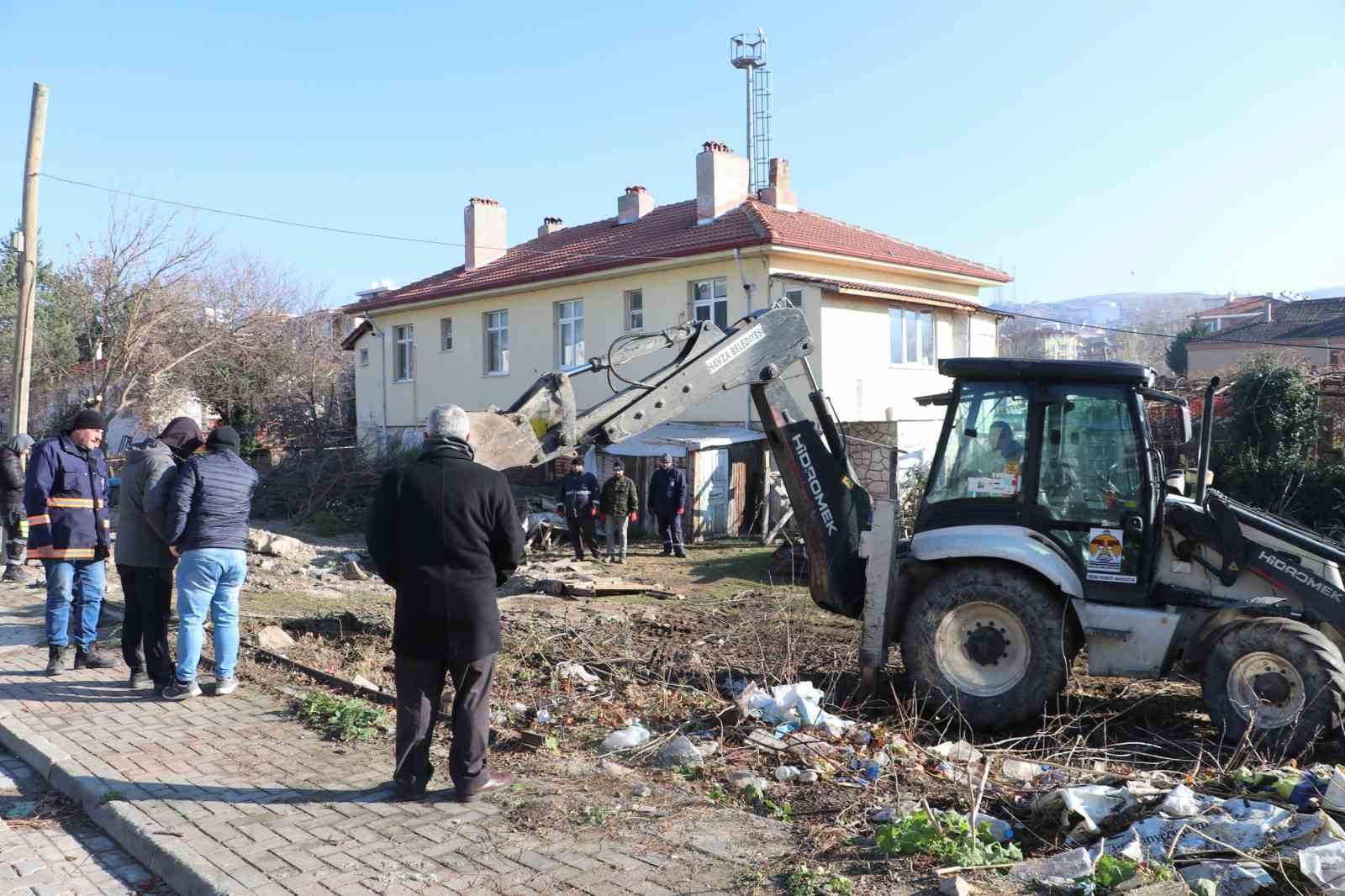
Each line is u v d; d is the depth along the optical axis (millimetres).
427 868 4164
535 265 24500
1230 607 6629
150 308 30859
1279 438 17094
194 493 6762
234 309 35406
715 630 10273
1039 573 6898
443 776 5332
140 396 32281
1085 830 4387
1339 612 6473
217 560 6828
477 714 4973
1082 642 7039
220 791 5125
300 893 3951
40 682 7375
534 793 5062
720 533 19188
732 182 22094
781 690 6781
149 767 5508
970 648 6922
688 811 4801
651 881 4004
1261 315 61656
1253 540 6746
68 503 7664
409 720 4965
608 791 5105
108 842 4809
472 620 4863
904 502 17781
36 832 4938
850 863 4129
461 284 25766
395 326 28656
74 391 34781
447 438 5035
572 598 12508
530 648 9039
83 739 6008
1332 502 16391
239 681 7383
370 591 13102
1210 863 3959
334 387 34625
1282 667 6125
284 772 5426
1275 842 4117
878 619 7184
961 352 23422
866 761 5566
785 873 4051
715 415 20188
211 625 8992
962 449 7332
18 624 9539
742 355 7625
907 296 20828
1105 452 6922
